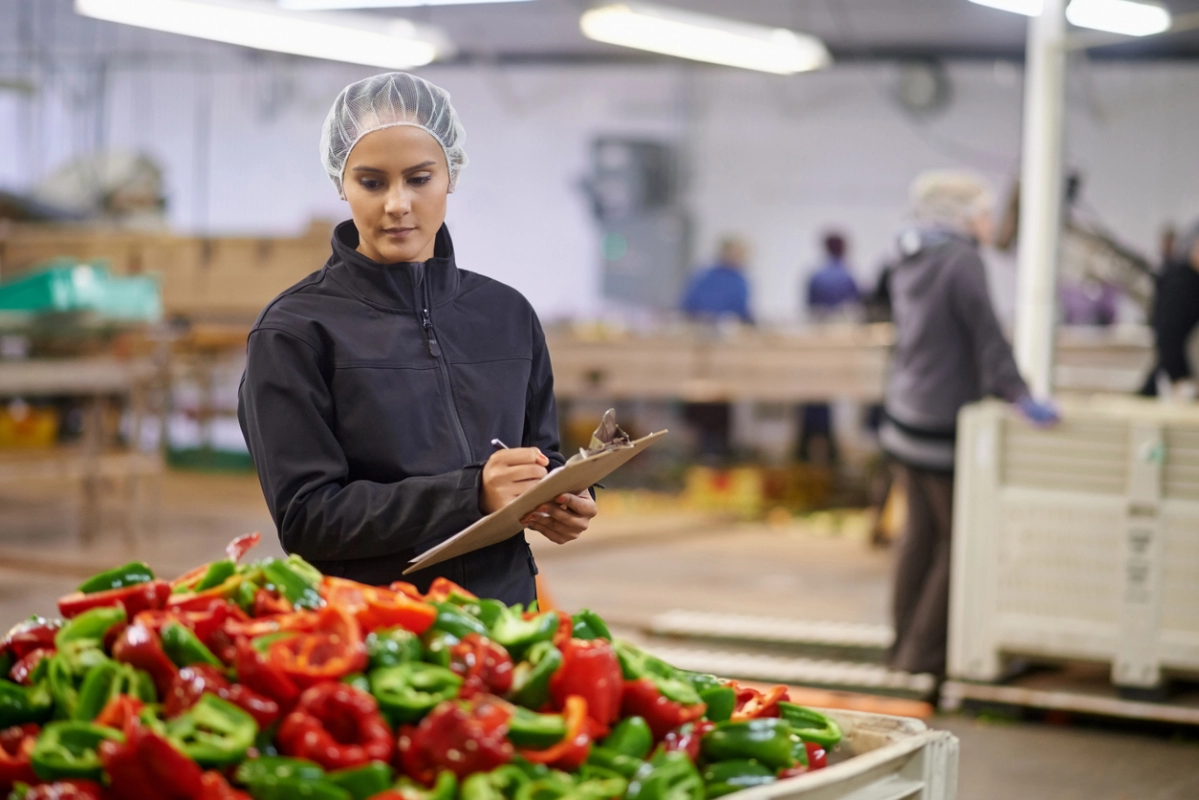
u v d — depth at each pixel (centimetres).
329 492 184
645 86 1403
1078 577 439
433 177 198
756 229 1386
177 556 680
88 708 132
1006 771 394
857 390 816
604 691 139
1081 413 437
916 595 472
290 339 188
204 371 906
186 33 734
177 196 1510
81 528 765
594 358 859
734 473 978
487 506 183
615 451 171
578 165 1423
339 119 201
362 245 202
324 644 136
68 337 697
